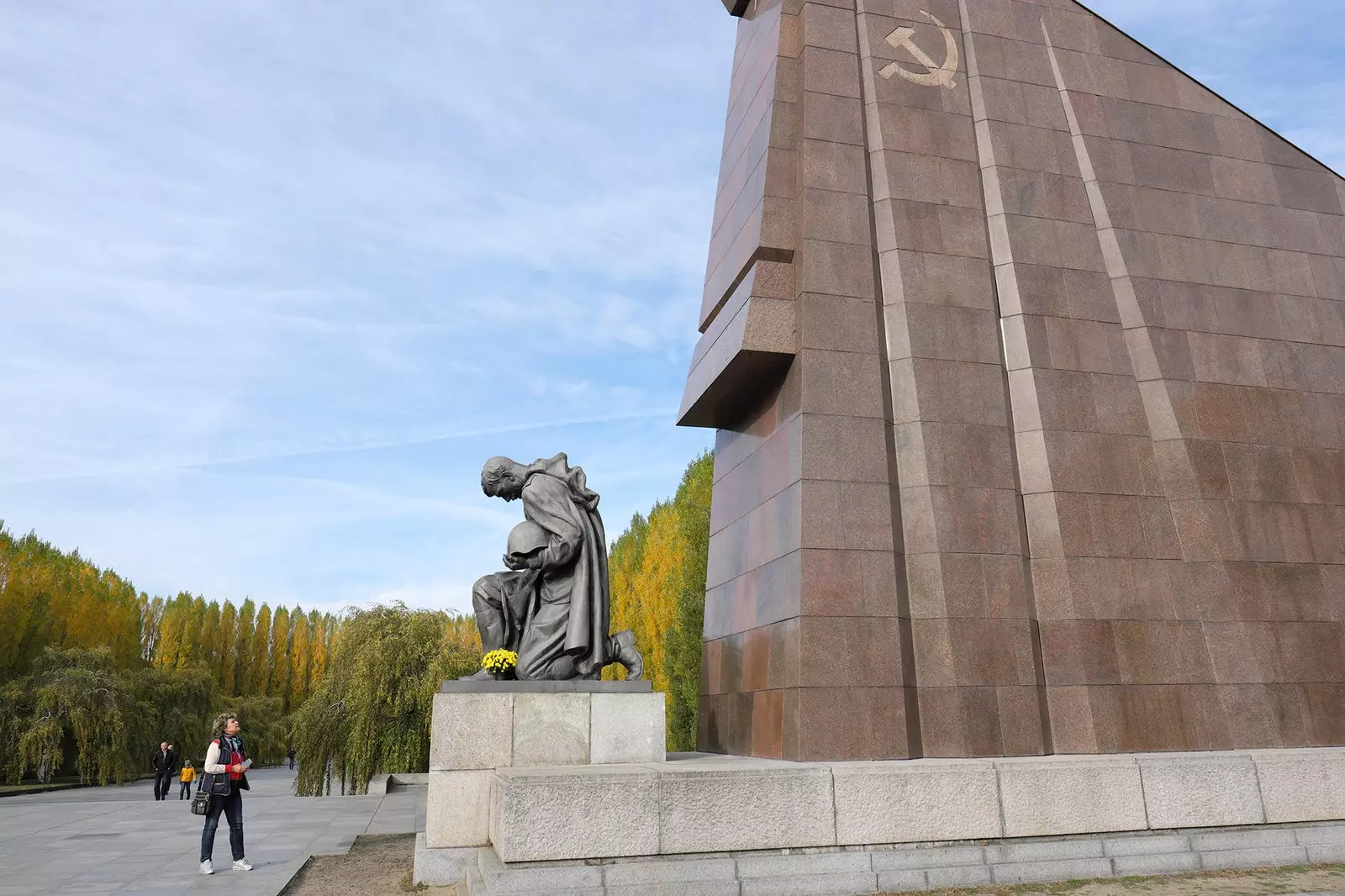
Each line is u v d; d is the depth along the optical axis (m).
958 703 10.30
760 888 7.78
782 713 10.25
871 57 13.21
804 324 11.45
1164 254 13.24
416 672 23.98
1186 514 11.93
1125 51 14.41
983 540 11.08
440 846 8.87
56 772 35.47
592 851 7.62
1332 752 9.95
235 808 10.29
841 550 10.54
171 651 66.00
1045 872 8.46
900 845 8.33
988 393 11.79
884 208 12.43
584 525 10.30
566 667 9.83
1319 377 13.26
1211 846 9.05
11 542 48.50
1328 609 12.01
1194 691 11.10
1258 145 14.48
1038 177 13.17
